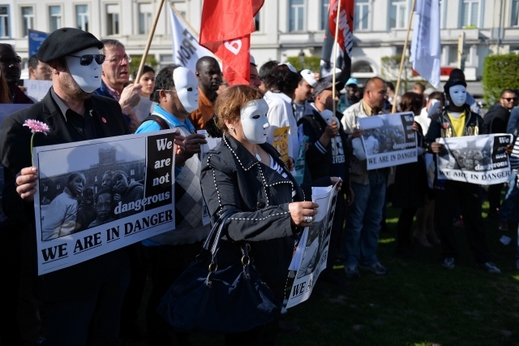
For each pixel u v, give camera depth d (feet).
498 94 61.31
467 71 94.38
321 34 100.22
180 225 9.85
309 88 15.66
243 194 7.89
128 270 9.04
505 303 14.69
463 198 17.63
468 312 14.10
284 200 8.24
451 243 17.69
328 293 15.21
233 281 7.66
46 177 7.11
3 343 10.23
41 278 7.75
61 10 105.60
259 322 7.47
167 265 10.07
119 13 105.91
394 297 14.99
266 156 8.73
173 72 10.05
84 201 7.65
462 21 95.04
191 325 7.38
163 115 10.08
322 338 12.32
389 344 12.12
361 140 15.88
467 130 17.53
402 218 18.83
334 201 9.21
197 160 9.91
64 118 8.07
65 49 7.74
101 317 8.66
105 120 8.79
